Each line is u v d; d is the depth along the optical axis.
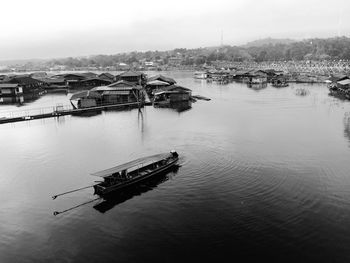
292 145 55.97
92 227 32.25
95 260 27.50
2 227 32.53
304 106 96.31
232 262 26.89
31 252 28.75
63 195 38.94
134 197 38.25
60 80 153.88
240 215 33.59
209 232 30.89
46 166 48.25
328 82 155.12
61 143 59.78
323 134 62.81
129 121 77.94
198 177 43.09
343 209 34.34
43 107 97.81
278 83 162.00
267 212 34.06
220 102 107.75
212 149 54.56
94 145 58.31
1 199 38.25
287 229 31.00
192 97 115.56
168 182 41.84
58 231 31.70
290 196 37.41
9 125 74.25
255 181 41.53
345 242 28.95
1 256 28.33
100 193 38.44
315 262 26.62
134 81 145.38
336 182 40.78
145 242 29.67
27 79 137.25
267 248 28.44
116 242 29.78
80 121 78.31
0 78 144.50
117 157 51.69
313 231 30.61
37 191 40.19
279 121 75.75
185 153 52.72
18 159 51.38
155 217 33.78
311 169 45.00
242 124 73.06
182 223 32.53
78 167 47.66
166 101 103.06
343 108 91.25
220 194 38.28
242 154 51.69
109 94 99.25
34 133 67.12
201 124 73.69
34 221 33.50
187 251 28.34
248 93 132.12
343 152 51.81
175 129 69.12
